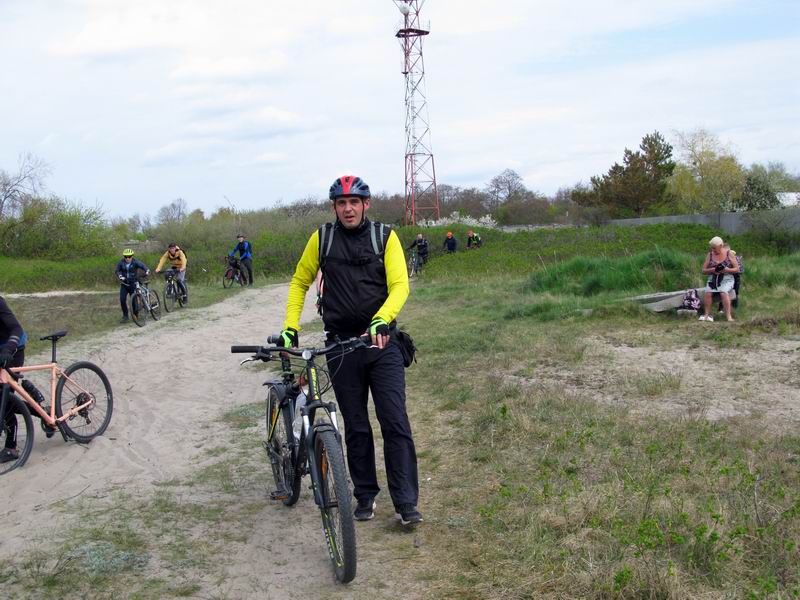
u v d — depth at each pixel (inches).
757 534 150.5
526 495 186.1
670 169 2111.2
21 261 1455.5
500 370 337.1
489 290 671.1
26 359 434.6
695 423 235.8
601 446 221.6
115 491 212.2
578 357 346.6
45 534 178.2
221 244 1544.0
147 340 506.3
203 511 193.5
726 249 427.8
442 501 191.2
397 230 1571.1
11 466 235.1
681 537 144.3
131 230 2301.9
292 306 172.7
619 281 556.4
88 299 827.4
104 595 145.6
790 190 1662.2
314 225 1722.4
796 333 370.3
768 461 198.5
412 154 2158.0
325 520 156.4
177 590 147.7
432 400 296.0
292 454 172.7
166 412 315.0
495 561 153.2
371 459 178.9
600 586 135.9
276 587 148.9
